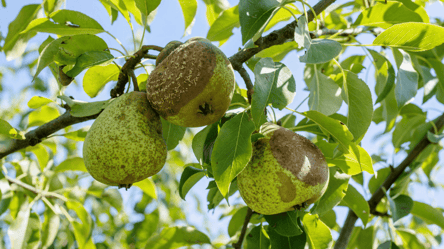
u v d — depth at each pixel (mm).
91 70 1885
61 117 1812
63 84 1720
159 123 1492
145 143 1391
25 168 2650
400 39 1599
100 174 1404
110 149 1354
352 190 2076
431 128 2664
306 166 1401
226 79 1349
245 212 2426
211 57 1329
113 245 4277
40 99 1861
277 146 1427
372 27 2105
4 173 2383
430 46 1605
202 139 1752
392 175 2516
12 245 2248
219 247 2439
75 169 2637
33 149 2660
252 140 1397
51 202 2580
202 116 1393
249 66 2070
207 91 1325
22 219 2348
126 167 1370
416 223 3092
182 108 1356
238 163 1250
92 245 2605
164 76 1351
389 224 2512
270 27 2162
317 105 1972
